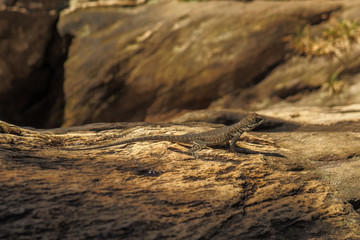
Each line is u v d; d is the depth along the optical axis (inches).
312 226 385.4
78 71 1507.1
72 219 324.5
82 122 1477.6
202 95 1416.1
